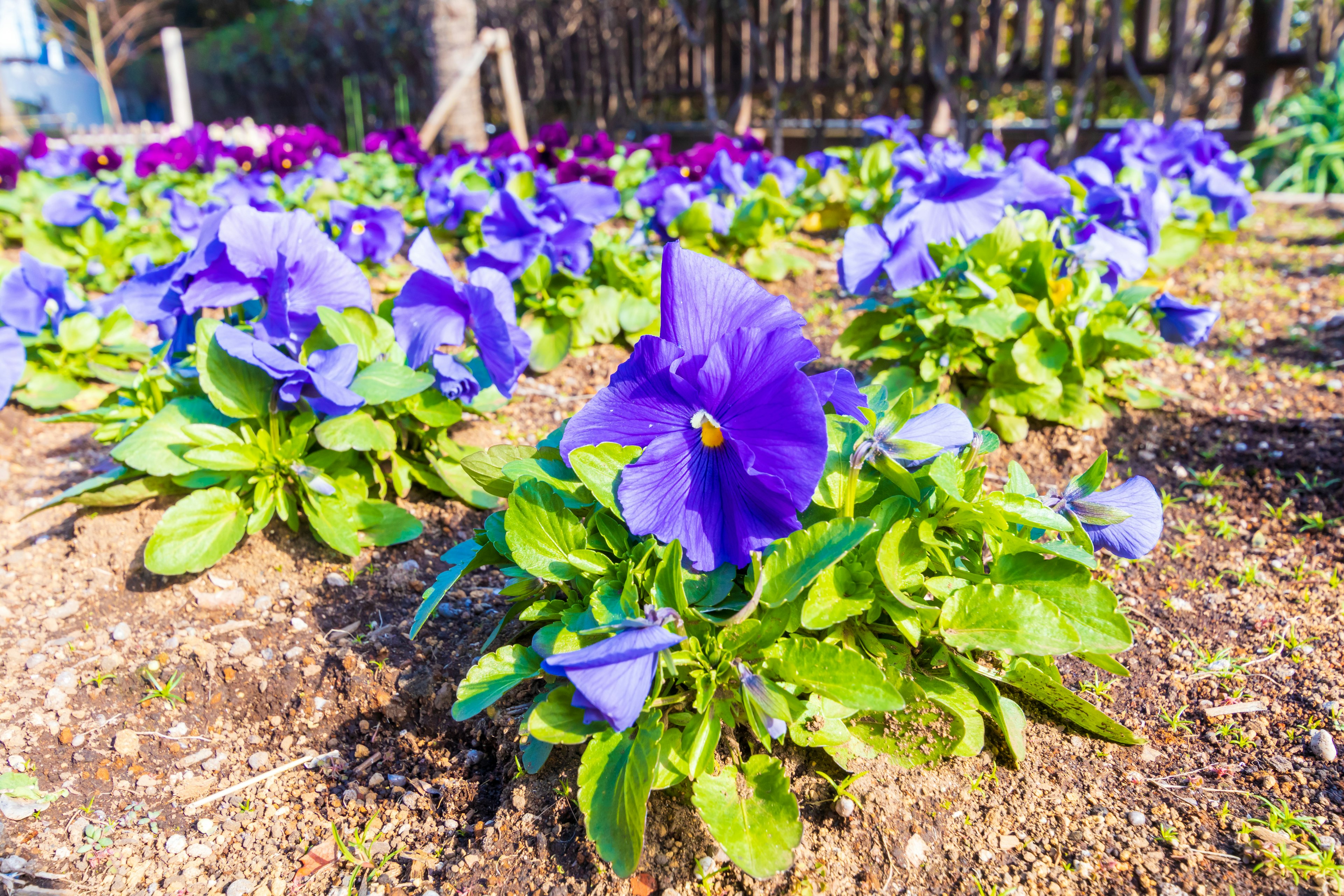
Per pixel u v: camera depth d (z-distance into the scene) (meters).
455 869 1.92
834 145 11.34
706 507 1.75
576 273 4.30
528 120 14.30
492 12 13.87
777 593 1.75
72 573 2.80
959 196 3.51
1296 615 2.55
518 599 2.26
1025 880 1.80
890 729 1.96
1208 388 3.88
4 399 3.42
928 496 1.96
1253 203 6.27
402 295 2.83
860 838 1.88
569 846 1.91
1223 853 1.84
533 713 1.82
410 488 3.11
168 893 1.93
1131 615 2.61
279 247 2.66
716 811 1.77
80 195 5.59
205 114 24.98
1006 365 3.35
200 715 2.39
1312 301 4.79
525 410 3.86
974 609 1.81
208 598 2.66
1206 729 2.18
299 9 18.62
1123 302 3.36
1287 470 3.23
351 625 2.61
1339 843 1.84
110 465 3.68
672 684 1.91
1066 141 8.45
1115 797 1.99
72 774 2.20
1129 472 3.29
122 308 4.32
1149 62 8.98
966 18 9.17
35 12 28.75
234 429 2.79
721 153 5.63
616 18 12.80
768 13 10.56
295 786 2.22
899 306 3.63
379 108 17.34
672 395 1.71
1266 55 8.55
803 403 1.58
